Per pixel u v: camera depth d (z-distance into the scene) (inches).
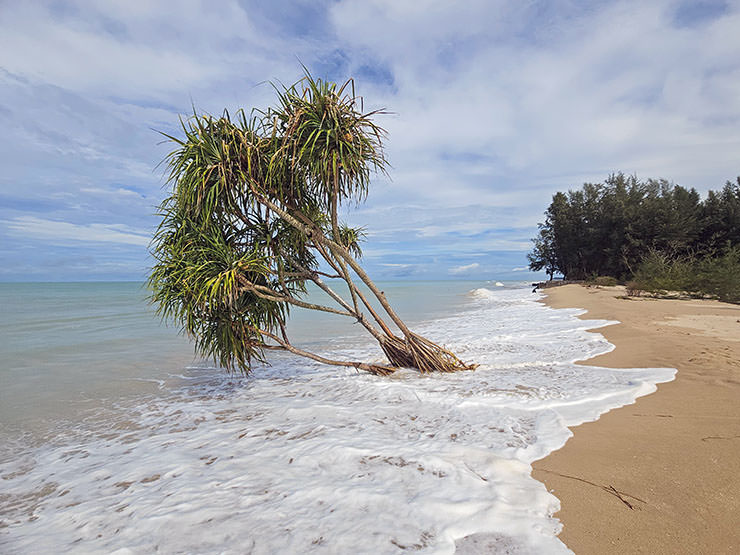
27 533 89.4
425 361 239.0
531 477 99.9
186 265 201.2
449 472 103.1
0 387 226.7
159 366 282.8
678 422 132.8
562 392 174.7
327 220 257.4
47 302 1020.5
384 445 123.6
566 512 84.3
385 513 85.9
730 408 142.3
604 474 100.3
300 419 157.3
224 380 242.7
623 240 1350.9
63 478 118.7
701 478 95.8
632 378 191.5
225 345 215.5
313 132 196.2
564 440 122.6
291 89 210.5
